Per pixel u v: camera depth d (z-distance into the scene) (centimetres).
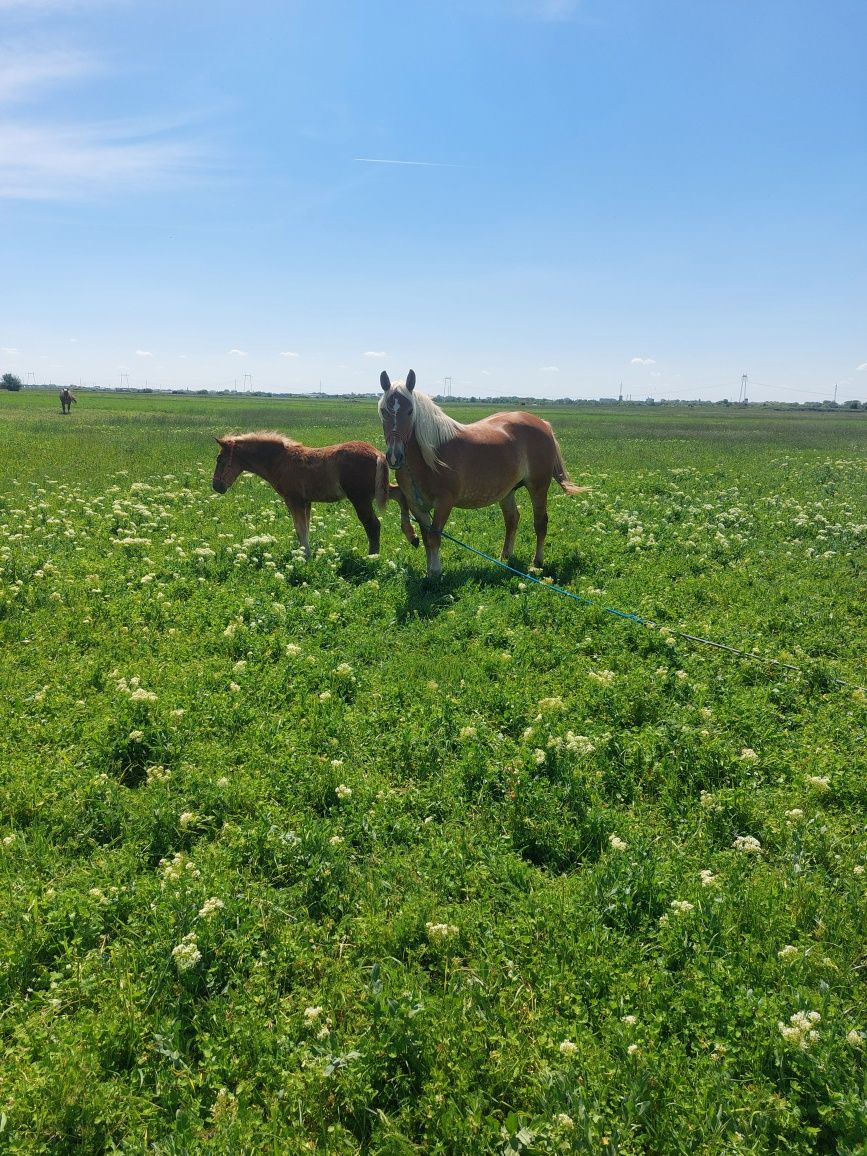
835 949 390
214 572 1071
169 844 485
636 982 366
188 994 364
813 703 677
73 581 992
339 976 380
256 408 7462
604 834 490
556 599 944
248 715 638
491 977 374
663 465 2606
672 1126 292
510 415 1152
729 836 493
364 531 1419
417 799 529
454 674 738
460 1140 293
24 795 512
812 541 1310
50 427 3728
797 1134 293
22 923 403
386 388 1023
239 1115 304
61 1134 299
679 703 668
